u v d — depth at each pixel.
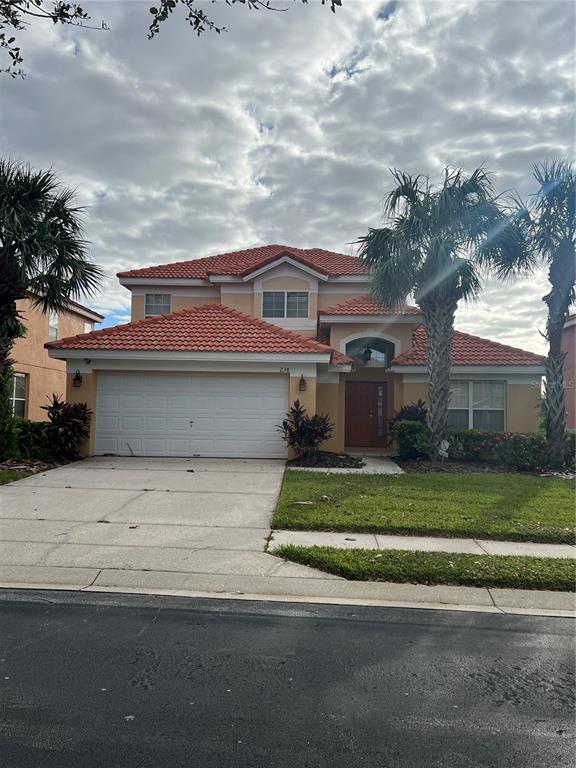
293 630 4.95
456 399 17.61
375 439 19.08
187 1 6.62
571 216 13.81
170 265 23.08
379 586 6.01
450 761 3.12
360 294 20.69
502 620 5.29
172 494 10.11
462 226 14.09
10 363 12.85
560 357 14.47
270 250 24.84
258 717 3.53
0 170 12.52
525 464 13.89
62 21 7.01
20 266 12.57
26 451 13.57
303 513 8.56
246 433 14.95
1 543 7.18
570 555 6.94
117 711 3.56
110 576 6.18
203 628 4.95
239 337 15.34
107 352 14.62
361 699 3.78
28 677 4.00
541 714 3.63
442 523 8.09
